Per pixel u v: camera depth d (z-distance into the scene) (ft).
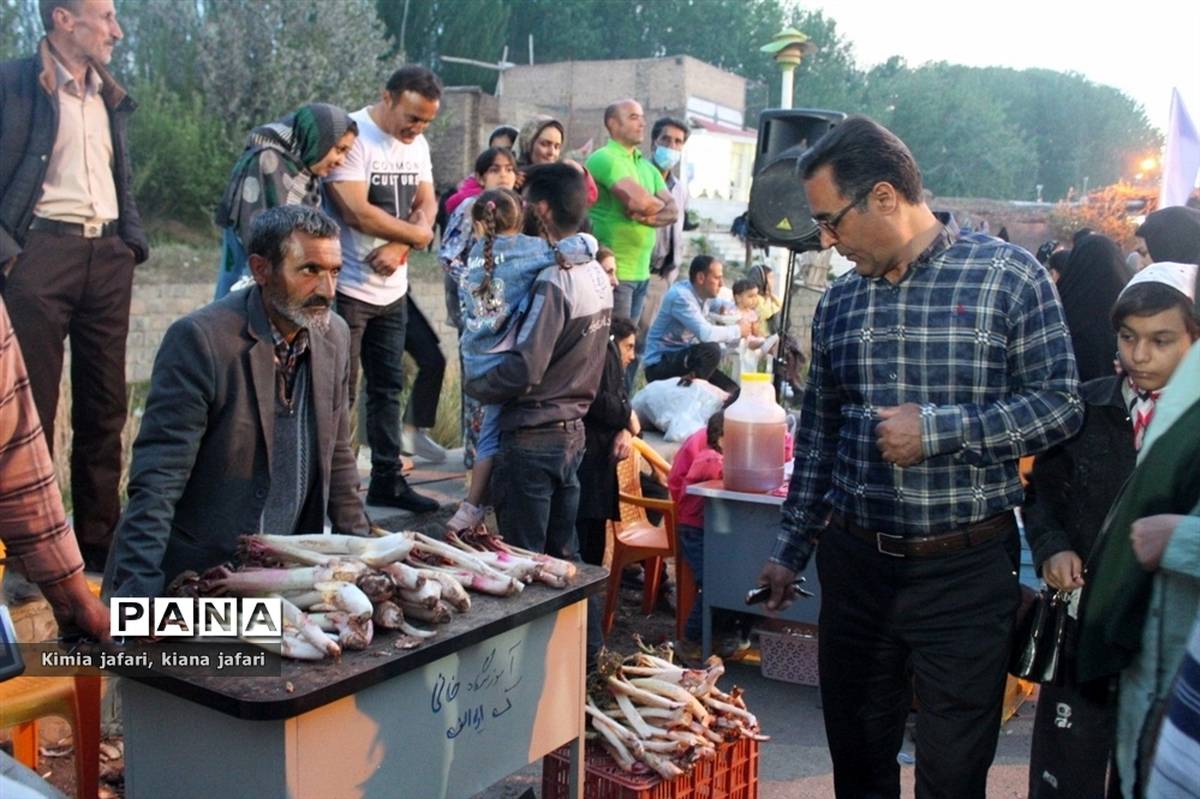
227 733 7.09
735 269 72.64
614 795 9.91
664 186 21.83
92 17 11.94
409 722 7.72
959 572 8.39
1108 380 9.24
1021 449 8.00
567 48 155.33
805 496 9.59
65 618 7.11
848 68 210.79
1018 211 85.81
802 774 12.60
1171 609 6.45
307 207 8.32
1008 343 8.20
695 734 10.21
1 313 6.41
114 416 12.77
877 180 8.07
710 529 14.84
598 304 12.42
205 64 65.00
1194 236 13.62
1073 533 9.11
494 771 8.55
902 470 8.38
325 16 70.28
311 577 7.52
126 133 12.80
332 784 7.18
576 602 9.16
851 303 8.77
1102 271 13.12
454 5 114.21
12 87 11.69
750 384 14.64
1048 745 9.02
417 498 15.52
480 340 12.06
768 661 15.39
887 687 9.02
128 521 7.81
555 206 12.25
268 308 8.43
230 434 8.30
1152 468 6.61
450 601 8.05
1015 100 244.42
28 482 6.65
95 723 9.40
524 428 12.30
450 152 71.61
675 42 173.47
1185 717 5.17
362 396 19.83
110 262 12.47
